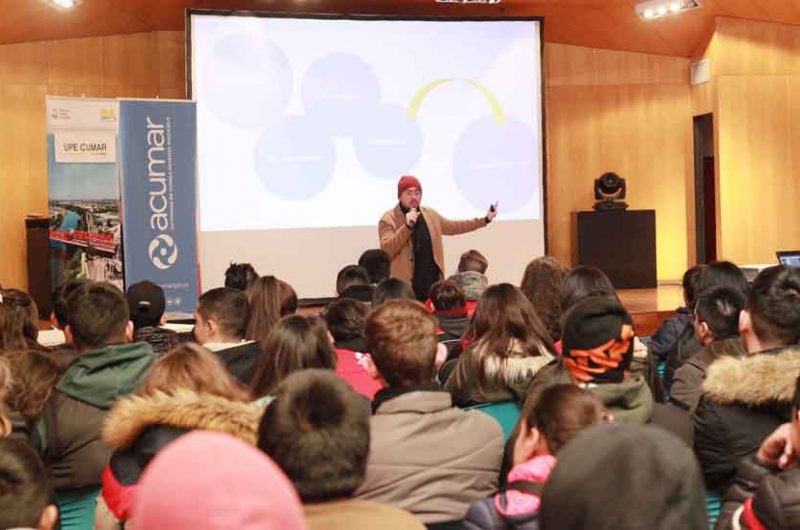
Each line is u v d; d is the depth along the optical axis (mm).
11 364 2902
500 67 10477
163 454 904
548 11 10727
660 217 11789
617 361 2473
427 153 10367
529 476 1779
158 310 4426
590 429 1052
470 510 1807
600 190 11266
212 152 9852
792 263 7039
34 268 9820
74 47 10273
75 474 2832
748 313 2609
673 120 11727
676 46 11445
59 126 7266
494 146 10500
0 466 1649
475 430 2262
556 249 11664
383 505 1611
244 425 2148
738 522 1742
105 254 7352
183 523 859
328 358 2889
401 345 2301
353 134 10195
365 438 1620
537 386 2658
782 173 11031
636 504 980
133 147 7191
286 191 10039
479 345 3070
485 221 9586
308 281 10117
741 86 10953
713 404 2465
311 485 1572
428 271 9055
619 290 10914
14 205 10180
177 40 10594
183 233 7297
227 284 5941
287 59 10016
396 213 8984
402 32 10258
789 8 10500
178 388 2273
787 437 1845
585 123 11648
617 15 10789
